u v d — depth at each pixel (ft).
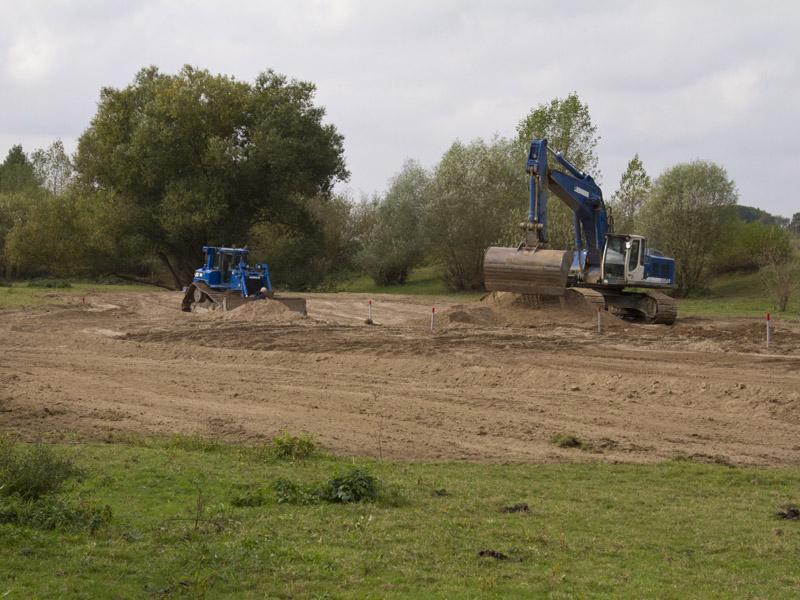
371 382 57.98
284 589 19.45
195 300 117.70
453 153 201.46
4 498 24.79
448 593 19.61
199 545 22.27
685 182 167.53
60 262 190.60
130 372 60.29
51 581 19.11
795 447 40.96
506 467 35.73
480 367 61.52
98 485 29.14
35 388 51.96
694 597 19.94
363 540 23.99
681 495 31.58
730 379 55.98
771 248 165.37
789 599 19.97
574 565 22.48
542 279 88.89
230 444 38.73
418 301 149.38
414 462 36.22
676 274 167.94
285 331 84.53
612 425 45.42
